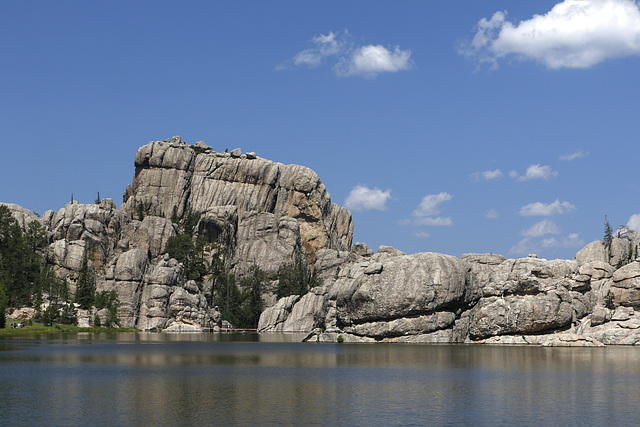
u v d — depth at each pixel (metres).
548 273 157.75
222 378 73.00
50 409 51.88
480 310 144.75
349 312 154.75
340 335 154.12
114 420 47.78
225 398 57.94
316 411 52.06
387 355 109.38
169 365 88.12
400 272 147.88
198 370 81.56
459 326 147.50
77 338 169.12
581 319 148.75
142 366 86.00
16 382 67.56
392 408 53.69
